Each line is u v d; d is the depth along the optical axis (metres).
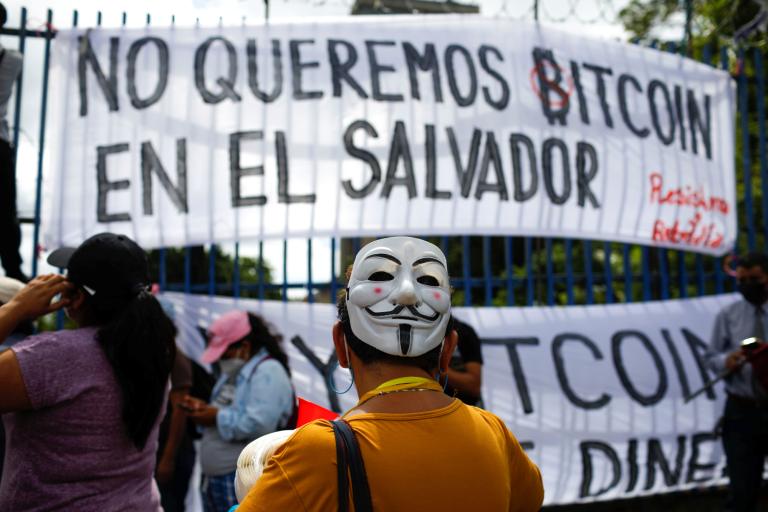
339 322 1.45
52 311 1.91
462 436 1.26
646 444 4.50
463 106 4.46
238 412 3.15
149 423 1.87
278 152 4.16
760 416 3.98
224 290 4.18
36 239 3.86
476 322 4.44
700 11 6.57
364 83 4.33
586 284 4.71
